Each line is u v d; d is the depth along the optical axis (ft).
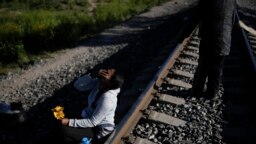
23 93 25.79
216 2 18.94
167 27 49.03
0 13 67.41
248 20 57.26
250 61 26.81
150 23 55.62
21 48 36.40
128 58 33.37
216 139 16.94
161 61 30.01
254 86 23.20
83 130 14.21
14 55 35.29
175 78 24.70
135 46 38.24
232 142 16.84
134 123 17.06
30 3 80.02
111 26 54.19
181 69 26.50
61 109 14.11
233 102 21.09
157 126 17.87
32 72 31.37
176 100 20.74
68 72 30.30
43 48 39.81
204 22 19.62
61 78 28.68
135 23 55.72
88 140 13.64
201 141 16.71
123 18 63.52
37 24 47.85
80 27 49.11
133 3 87.66
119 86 13.64
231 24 19.70
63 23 50.06
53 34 41.45
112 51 37.17
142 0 90.89
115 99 13.82
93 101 14.15
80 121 13.76
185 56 29.91
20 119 19.60
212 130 17.79
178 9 73.82
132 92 22.79
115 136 14.49
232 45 34.96
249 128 17.95
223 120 18.85
